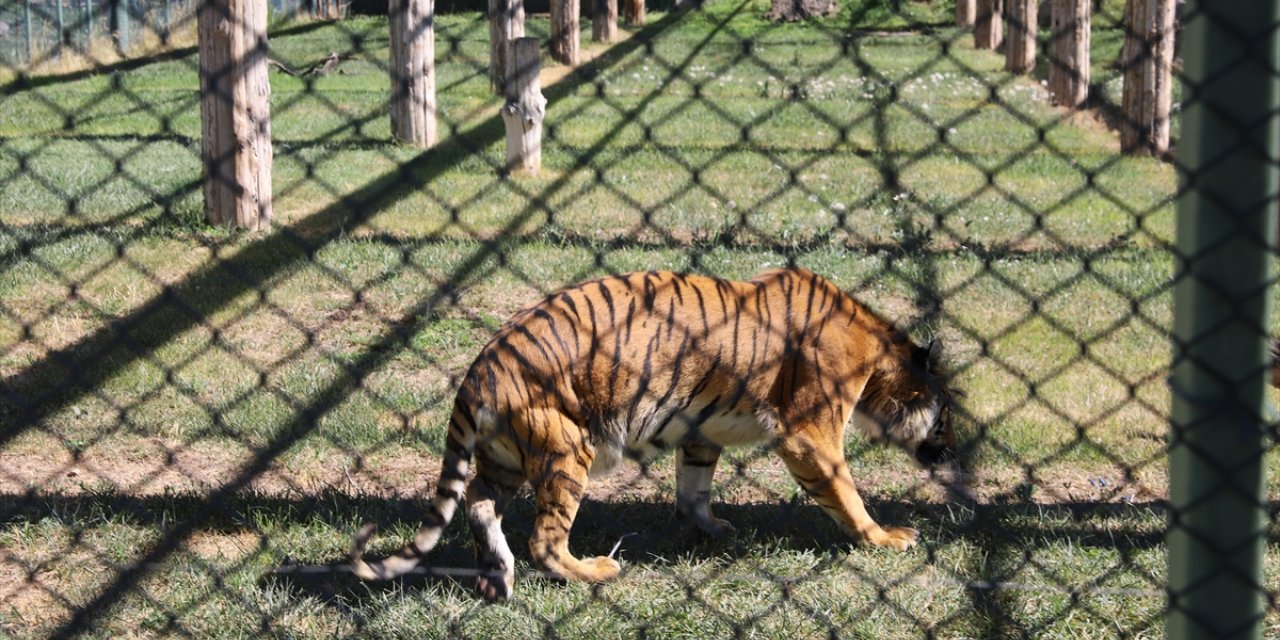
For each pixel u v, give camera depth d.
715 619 5.16
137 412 7.50
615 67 22.00
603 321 5.24
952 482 6.56
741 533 6.09
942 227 3.59
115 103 17.23
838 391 5.73
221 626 5.07
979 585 5.24
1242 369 2.71
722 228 11.20
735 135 15.62
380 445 6.94
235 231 11.10
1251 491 2.79
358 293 4.55
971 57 23.86
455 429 5.21
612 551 5.63
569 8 23.27
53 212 11.91
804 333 5.63
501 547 5.43
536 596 5.36
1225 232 2.65
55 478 6.57
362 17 22.95
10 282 9.83
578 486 5.28
